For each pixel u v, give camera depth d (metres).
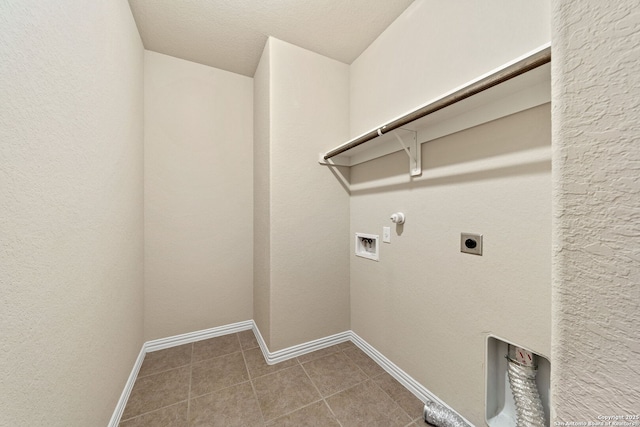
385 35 1.55
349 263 1.92
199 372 1.54
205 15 1.45
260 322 1.88
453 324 1.16
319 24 1.52
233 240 2.07
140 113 1.65
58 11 0.71
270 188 1.61
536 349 0.87
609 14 0.27
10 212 0.54
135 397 1.33
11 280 0.55
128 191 1.37
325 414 1.21
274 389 1.38
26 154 0.59
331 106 1.83
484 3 1.01
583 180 0.29
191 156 1.92
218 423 1.16
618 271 0.27
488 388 1.03
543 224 0.85
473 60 1.06
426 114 1.02
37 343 0.63
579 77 0.29
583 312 0.29
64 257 0.74
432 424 1.14
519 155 0.91
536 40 0.85
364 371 1.54
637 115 0.25
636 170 0.25
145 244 1.77
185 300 1.91
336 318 1.86
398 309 1.47
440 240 1.21
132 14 1.44
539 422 0.88
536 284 0.87
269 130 1.62
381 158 1.59
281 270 1.65
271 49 1.61
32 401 0.60
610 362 0.27
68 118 0.76
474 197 1.06
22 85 0.58
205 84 1.97
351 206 1.90
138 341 1.59
